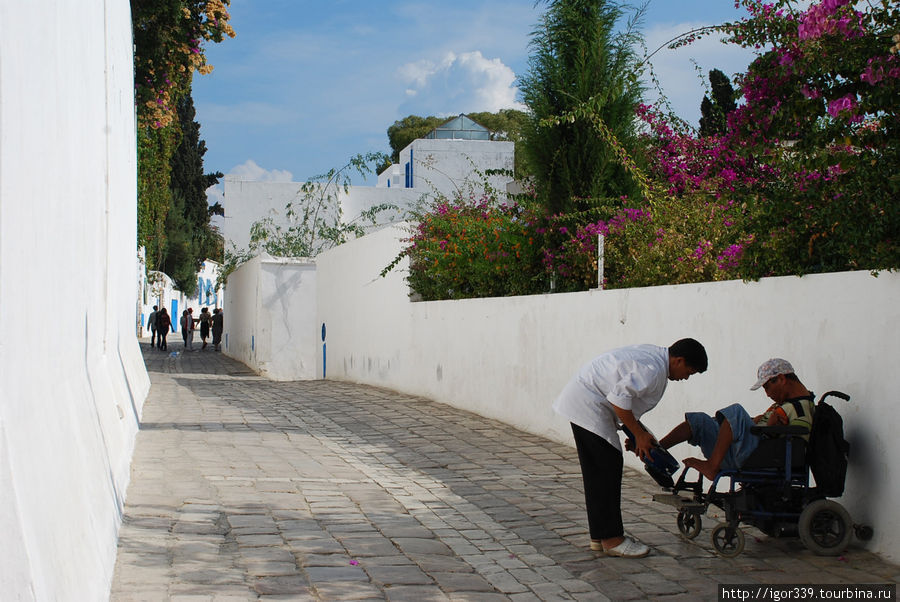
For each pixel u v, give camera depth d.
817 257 6.61
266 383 20.05
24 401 3.62
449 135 40.59
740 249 7.64
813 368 6.30
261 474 8.29
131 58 15.59
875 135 5.86
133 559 5.19
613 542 5.80
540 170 12.16
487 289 13.34
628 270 9.84
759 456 5.70
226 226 36.66
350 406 14.47
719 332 7.46
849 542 5.67
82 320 5.99
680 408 8.11
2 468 3.06
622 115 11.65
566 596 4.99
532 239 12.28
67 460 4.33
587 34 11.90
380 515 6.88
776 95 6.57
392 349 16.97
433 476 8.66
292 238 28.22
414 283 15.68
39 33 4.17
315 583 5.00
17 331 3.54
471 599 4.89
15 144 3.59
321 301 22.62
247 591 4.76
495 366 12.41
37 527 3.39
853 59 5.94
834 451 5.64
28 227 3.84
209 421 12.18
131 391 10.90
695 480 7.82
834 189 6.25
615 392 5.69
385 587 5.02
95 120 7.34
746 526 6.49
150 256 49.19
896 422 5.49
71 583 3.69
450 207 15.07
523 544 6.13
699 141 9.53
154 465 8.40
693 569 5.50
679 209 9.33
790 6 6.61
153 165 32.34
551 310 10.70
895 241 5.60
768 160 6.99
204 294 70.31
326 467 8.93
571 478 8.55
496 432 11.37
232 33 20.50
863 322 5.81
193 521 6.25
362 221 36.12
